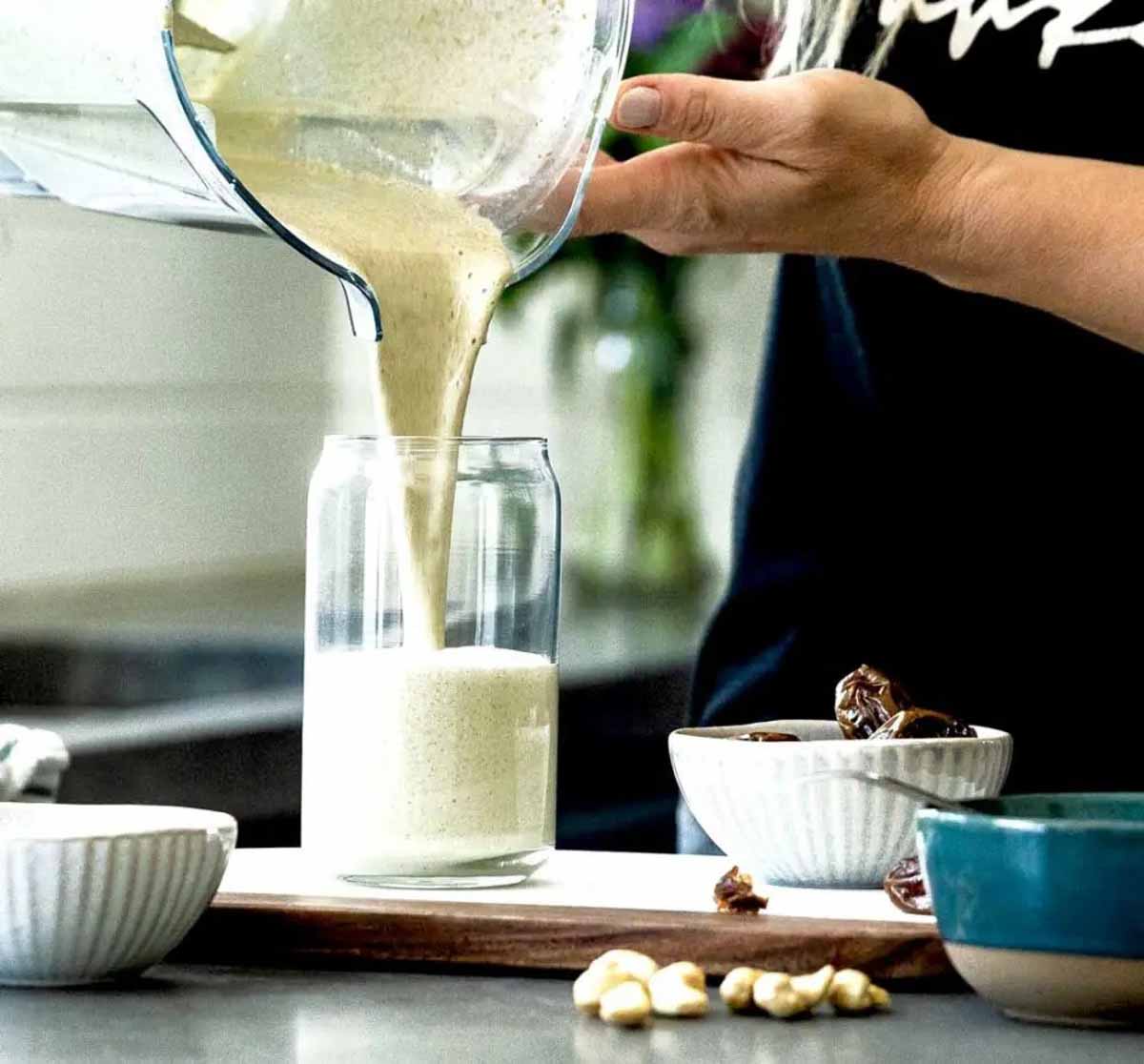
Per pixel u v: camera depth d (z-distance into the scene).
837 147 1.80
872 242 1.91
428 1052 1.14
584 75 1.63
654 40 2.48
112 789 2.80
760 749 1.58
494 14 1.57
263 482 4.44
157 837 1.29
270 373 4.45
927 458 2.22
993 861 1.20
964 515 2.21
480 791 1.58
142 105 1.46
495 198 1.65
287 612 4.08
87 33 1.45
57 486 3.97
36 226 3.90
